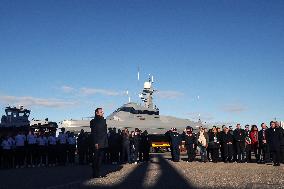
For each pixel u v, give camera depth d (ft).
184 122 148.66
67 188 30.09
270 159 76.13
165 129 136.26
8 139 67.31
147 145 82.74
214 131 79.97
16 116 106.42
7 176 44.65
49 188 30.22
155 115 144.36
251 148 76.33
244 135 75.66
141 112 142.00
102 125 41.09
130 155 77.00
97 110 41.63
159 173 45.52
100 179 38.52
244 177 38.52
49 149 72.13
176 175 41.98
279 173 43.98
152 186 30.66
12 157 67.05
